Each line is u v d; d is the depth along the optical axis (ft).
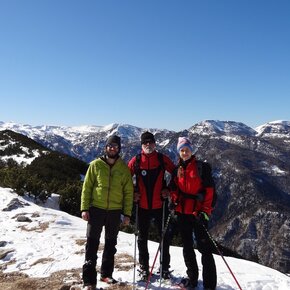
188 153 11.76
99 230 12.10
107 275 12.51
